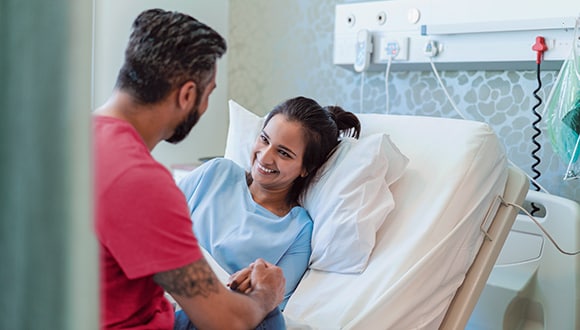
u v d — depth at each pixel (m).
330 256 1.49
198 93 1.02
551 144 1.80
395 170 1.54
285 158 1.53
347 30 2.31
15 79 0.38
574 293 1.68
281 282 1.17
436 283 1.36
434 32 2.06
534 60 1.90
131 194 0.89
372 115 1.76
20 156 0.38
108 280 0.95
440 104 2.24
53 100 0.37
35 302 0.38
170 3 2.69
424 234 1.40
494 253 1.46
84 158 0.38
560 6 1.83
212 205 1.57
